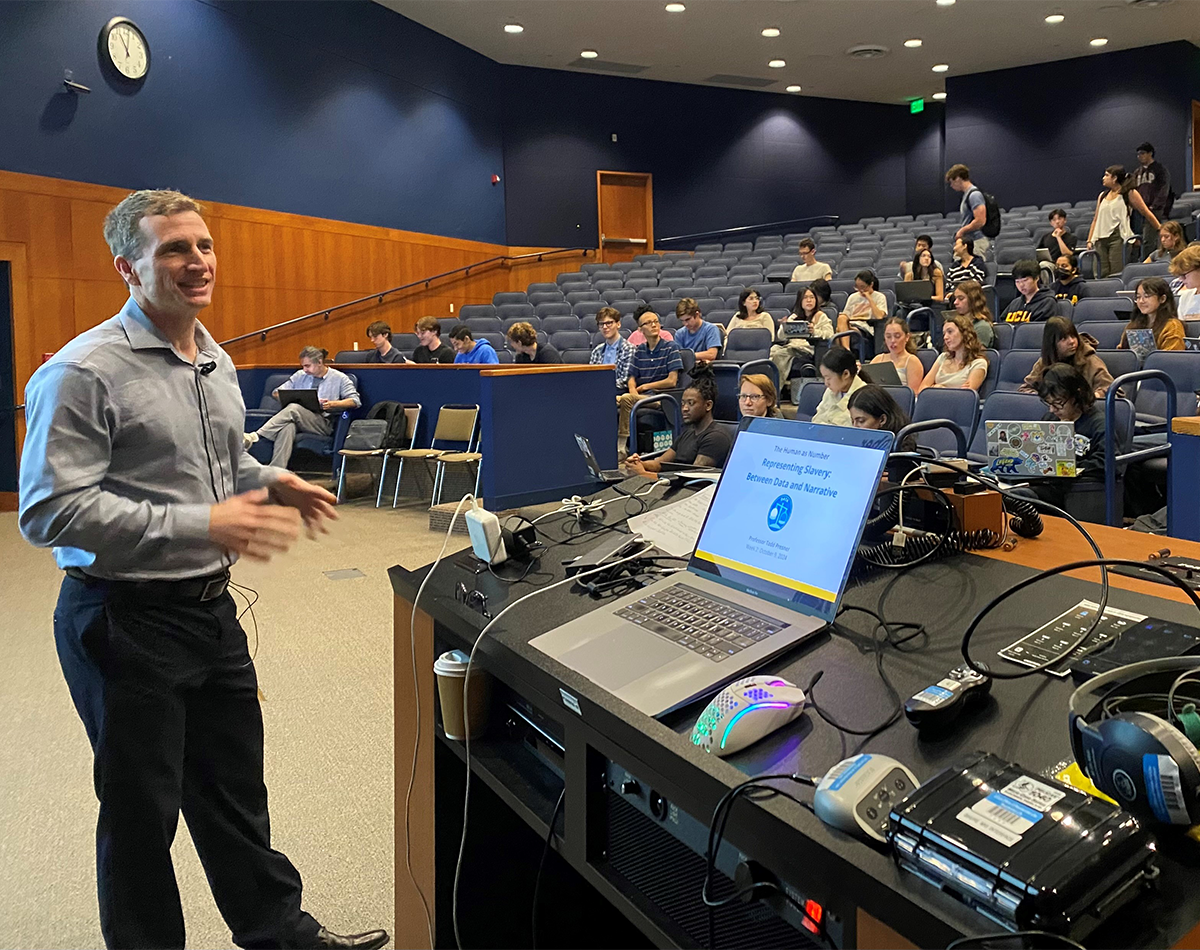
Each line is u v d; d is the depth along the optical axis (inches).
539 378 201.8
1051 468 73.9
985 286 265.7
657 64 455.5
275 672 111.2
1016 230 372.5
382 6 360.5
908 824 25.1
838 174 537.0
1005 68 478.9
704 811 30.9
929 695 32.1
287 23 317.1
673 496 66.4
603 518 62.3
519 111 443.2
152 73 270.7
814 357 249.0
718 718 32.5
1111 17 410.0
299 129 323.9
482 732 48.9
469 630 45.5
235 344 306.3
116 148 261.1
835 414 151.0
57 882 70.1
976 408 144.9
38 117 241.4
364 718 98.0
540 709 40.6
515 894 55.1
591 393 211.8
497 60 432.5
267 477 60.7
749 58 453.7
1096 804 24.9
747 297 268.2
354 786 83.7
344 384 243.0
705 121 496.7
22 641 126.3
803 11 394.0
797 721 33.8
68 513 47.5
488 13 376.8
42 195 241.9
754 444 47.8
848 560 40.0
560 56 434.9
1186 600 41.4
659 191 486.6
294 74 320.8
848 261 377.4
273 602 140.3
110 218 51.9
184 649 52.8
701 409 143.9
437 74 390.6
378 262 360.5
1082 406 121.4
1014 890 22.3
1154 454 119.1
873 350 252.7
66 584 51.7
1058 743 30.7
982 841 23.8
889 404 106.5
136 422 51.6
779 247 441.4
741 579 44.6
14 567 169.8
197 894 69.0
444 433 220.4
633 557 50.8
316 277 333.7
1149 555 50.0
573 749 38.7
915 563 47.3
